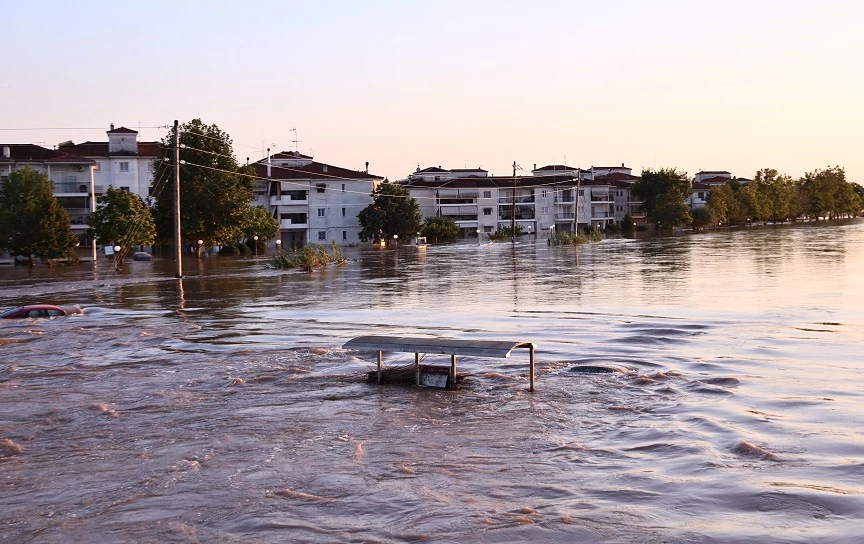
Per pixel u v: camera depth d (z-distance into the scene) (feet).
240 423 61.00
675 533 38.83
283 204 429.38
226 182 310.45
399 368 74.33
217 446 55.31
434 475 48.08
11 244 263.49
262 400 68.23
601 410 61.72
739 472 46.78
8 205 271.08
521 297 141.59
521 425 58.29
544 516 41.42
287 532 40.55
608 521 40.52
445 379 70.64
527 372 76.02
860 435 52.90
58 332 108.99
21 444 56.85
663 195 537.24
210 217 308.81
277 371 79.77
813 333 92.99
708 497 43.16
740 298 129.39
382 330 104.88
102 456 53.72
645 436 54.54
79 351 94.27
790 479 45.27
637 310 118.01
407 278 193.47
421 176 570.05
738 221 634.02
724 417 58.23
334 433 57.62
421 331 103.09
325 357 86.48
